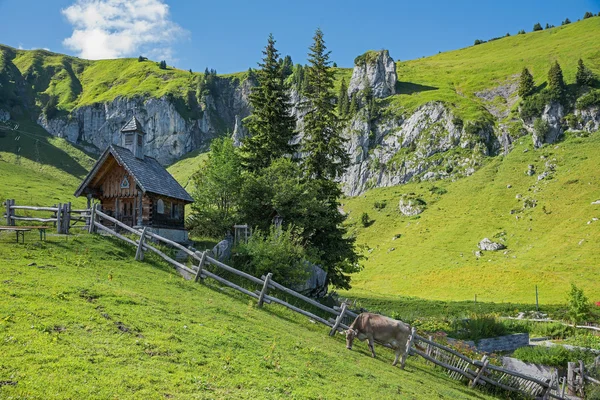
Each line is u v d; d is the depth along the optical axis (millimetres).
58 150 163000
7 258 17109
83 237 23328
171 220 34438
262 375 10875
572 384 26594
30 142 159250
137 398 7914
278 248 27750
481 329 33750
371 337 18484
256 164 41250
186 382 9141
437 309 55094
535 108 140750
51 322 10500
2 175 79062
